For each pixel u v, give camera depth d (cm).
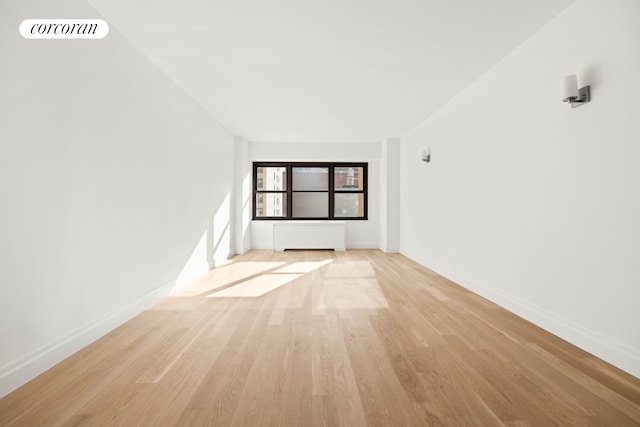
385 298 357
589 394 172
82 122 233
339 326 272
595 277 220
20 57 183
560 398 168
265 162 773
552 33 260
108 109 262
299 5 242
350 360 211
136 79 304
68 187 220
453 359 212
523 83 296
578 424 148
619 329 202
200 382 184
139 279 311
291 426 146
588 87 224
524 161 294
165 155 365
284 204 965
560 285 251
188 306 330
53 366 203
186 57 324
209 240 521
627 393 173
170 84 377
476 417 153
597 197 218
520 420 151
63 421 149
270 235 769
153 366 203
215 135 549
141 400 166
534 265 281
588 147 226
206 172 503
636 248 192
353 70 356
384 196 721
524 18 258
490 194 351
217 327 271
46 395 171
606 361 209
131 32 278
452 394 172
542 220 271
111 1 235
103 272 257
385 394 172
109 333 258
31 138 191
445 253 469
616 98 204
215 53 316
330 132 648
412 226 623
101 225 254
